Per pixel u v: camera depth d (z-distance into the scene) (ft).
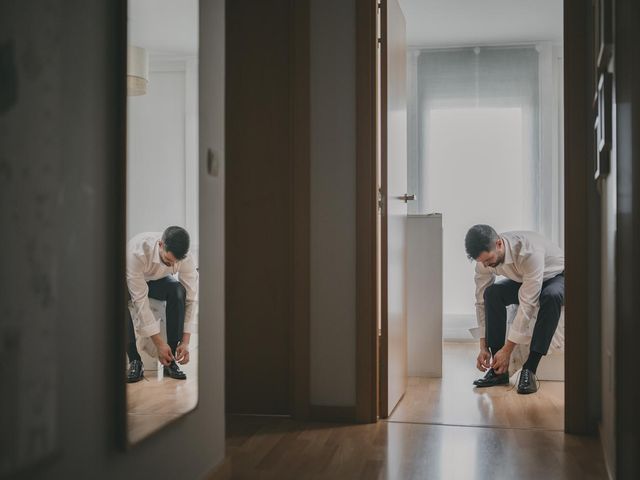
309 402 10.68
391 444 9.40
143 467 5.96
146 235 5.94
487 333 13.71
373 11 10.53
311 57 10.66
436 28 19.43
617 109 7.13
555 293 12.93
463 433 9.98
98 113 5.28
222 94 7.84
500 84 20.84
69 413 4.87
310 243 10.66
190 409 6.86
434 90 21.09
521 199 20.80
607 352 8.52
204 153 7.29
